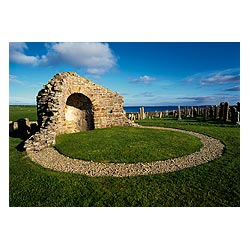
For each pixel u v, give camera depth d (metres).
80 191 8.88
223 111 27.11
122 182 9.41
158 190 8.70
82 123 22.48
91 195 8.55
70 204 8.10
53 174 10.49
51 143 15.23
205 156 12.61
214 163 11.30
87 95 20.72
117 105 22.91
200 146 14.77
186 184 9.12
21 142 17.02
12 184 9.60
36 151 14.16
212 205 7.82
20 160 12.52
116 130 19.86
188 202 7.96
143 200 8.10
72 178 9.98
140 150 13.59
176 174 10.03
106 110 22.09
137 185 9.12
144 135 17.61
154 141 15.68
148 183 9.26
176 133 18.62
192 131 20.44
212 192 8.55
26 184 9.59
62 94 18.22
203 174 9.99
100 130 19.88
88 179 9.83
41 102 19.30
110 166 11.35
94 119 21.38
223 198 8.20
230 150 13.45
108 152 13.30
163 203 7.93
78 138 16.64
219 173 10.05
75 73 20.19
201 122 27.11
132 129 20.50
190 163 11.52
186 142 15.53
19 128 21.67
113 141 15.67
